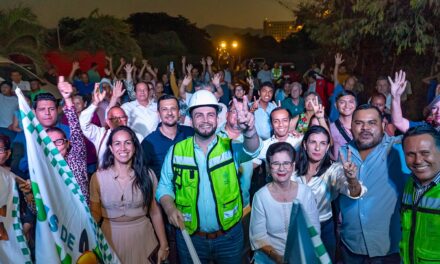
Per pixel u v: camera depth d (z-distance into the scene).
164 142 4.69
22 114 2.70
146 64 12.73
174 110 4.64
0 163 3.93
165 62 29.91
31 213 3.54
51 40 22.58
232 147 3.62
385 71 12.37
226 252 3.64
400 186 3.42
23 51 17.45
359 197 3.29
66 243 2.87
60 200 2.89
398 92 4.33
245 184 4.19
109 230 3.65
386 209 3.44
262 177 5.07
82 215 3.05
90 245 3.09
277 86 17.05
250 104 6.59
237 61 32.16
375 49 12.38
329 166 3.73
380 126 3.52
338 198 3.73
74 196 3.01
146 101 6.10
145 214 3.76
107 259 3.35
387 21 10.53
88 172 4.89
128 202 3.64
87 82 12.16
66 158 4.05
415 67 11.25
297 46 32.06
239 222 3.70
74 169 4.05
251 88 9.68
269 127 6.14
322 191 3.64
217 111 3.57
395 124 4.37
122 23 24.44
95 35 23.44
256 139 3.46
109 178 3.64
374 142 3.50
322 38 14.30
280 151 3.24
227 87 11.28
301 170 3.77
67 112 4.16
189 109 3.56
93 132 4.87
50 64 17.84
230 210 3.58
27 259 3.07
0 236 2.94
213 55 44.41
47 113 4.32
